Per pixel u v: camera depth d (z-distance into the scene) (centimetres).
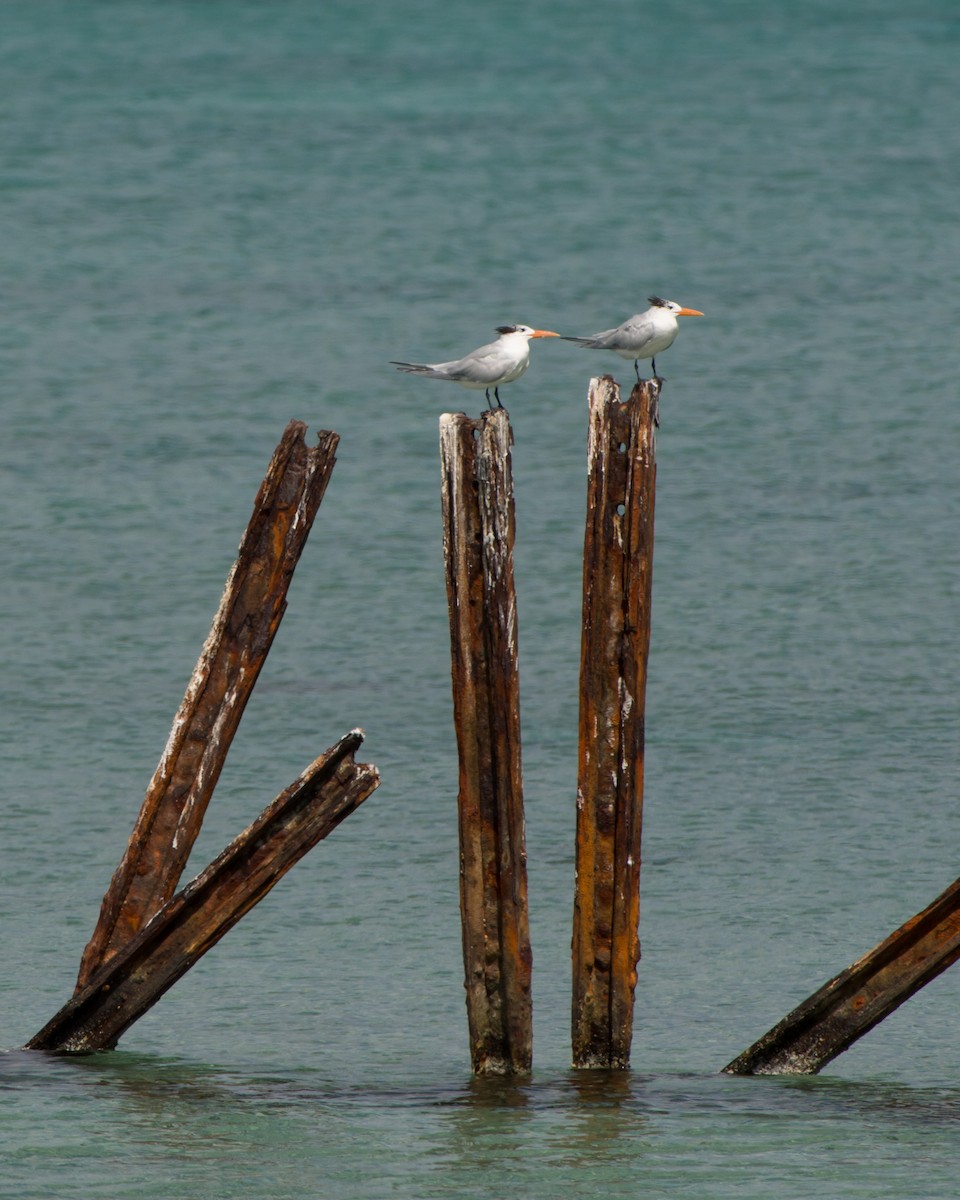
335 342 5588
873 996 1738
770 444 4712
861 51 10731
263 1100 1725
